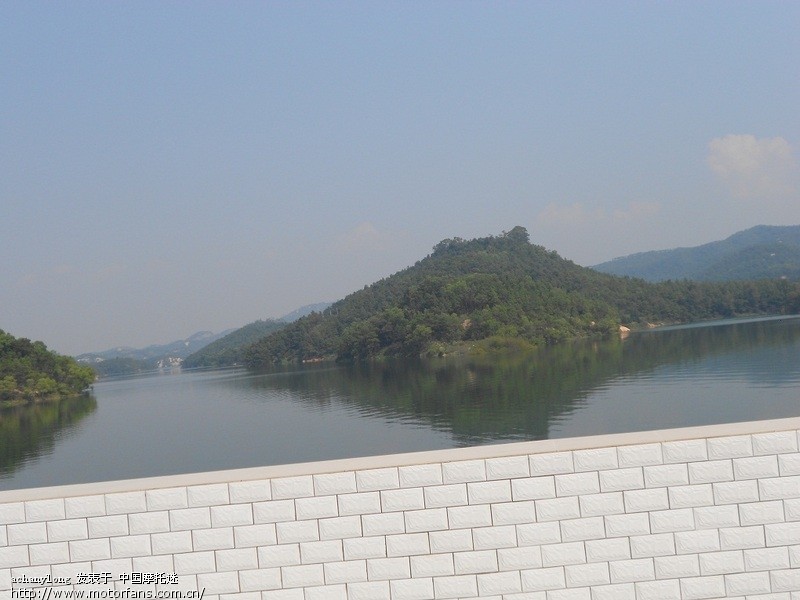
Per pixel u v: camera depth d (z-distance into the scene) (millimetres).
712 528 5848
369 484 5988
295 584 5984
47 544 6086
